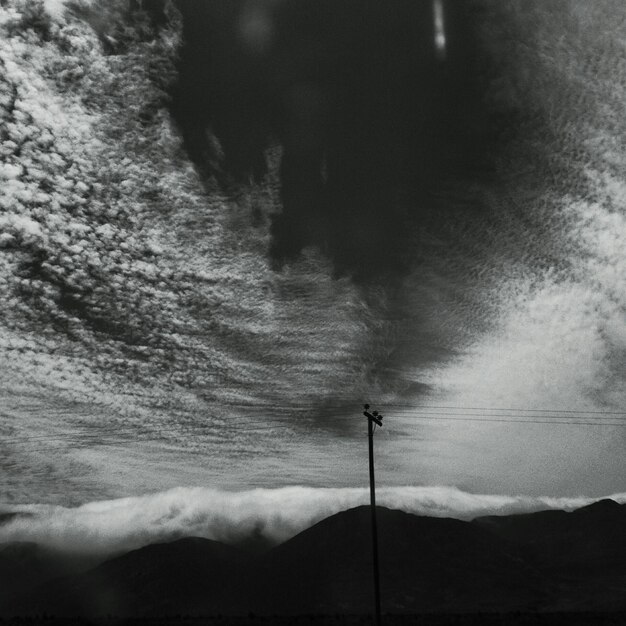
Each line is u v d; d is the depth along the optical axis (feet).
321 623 388.98
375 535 160.25
